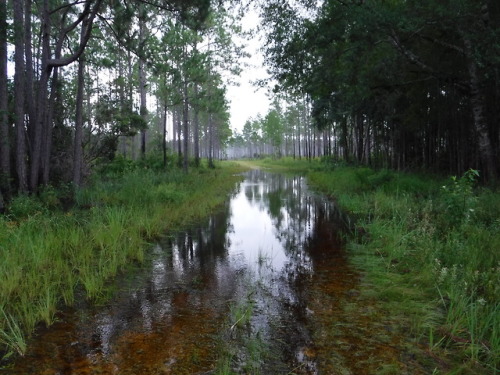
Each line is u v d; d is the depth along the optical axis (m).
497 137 12.92
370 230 7.56
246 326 3.61
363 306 4.06
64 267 5.09
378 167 23.23
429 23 9.84
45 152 11.24
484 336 3.30
